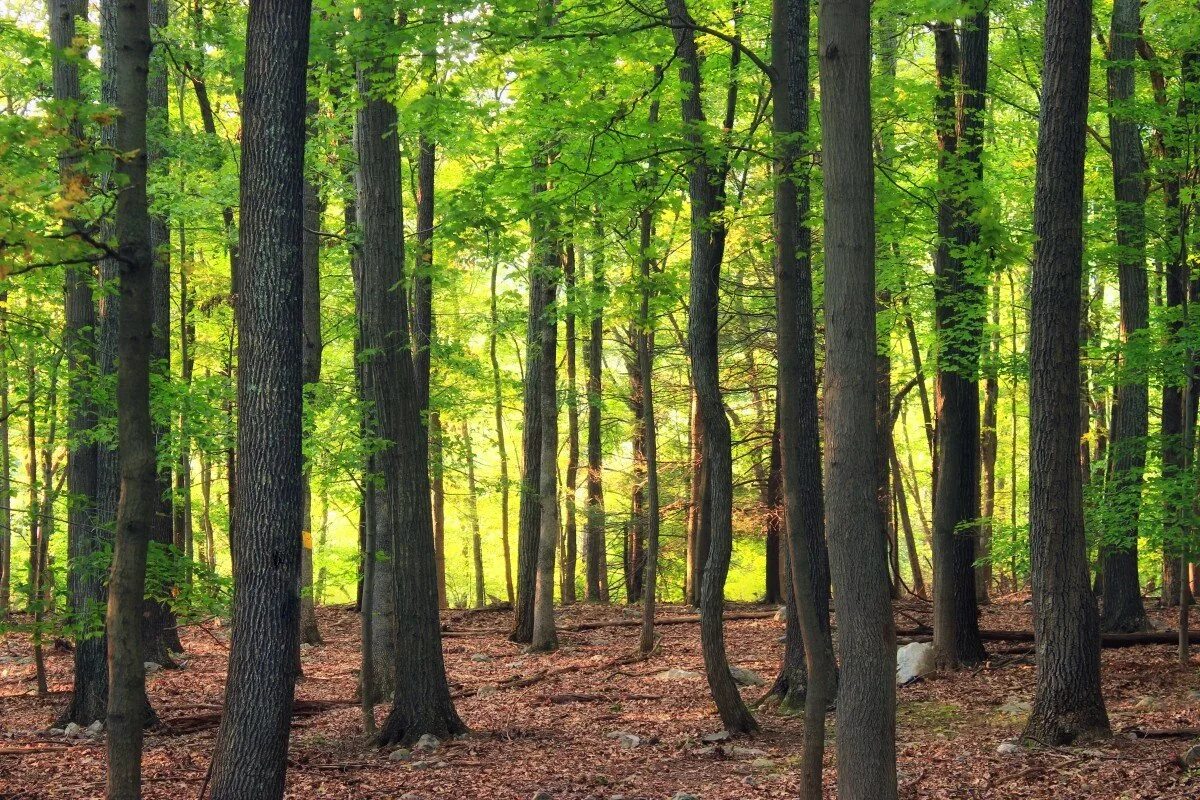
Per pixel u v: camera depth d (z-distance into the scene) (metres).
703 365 10.63
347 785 9.33
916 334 22.36
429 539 11.35
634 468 28.22
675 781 9.16
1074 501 9.17
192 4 13.83
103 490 11.17
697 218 10.02
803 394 11.35
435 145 15.80
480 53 8.62
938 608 13.89
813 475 11.34
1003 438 31.41
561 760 10.14
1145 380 13.36
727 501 10.82
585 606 25.33
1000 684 12.41
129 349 5.84
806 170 8.03
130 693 5.71
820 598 11.34
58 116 5.55
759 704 12.13
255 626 6.52
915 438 35.84
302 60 6.69
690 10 13.65
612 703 13.27
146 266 5.91
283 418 6.60
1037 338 9.20
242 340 6.61
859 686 5.75
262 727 6.50
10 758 10.33
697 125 8.53
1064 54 9.00
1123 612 15.86
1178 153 13.88
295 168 6.66
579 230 10.24
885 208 9.34
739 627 20.36
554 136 9.36
